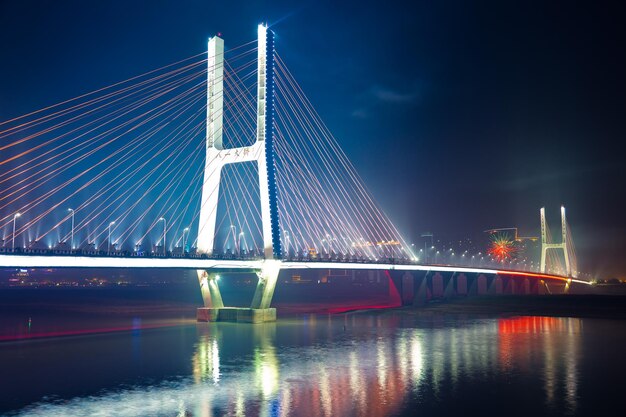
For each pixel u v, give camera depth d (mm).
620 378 35938
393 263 94812
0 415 28781
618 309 90750
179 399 31578
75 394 32688
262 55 69125
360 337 56281
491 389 33250
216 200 68562
